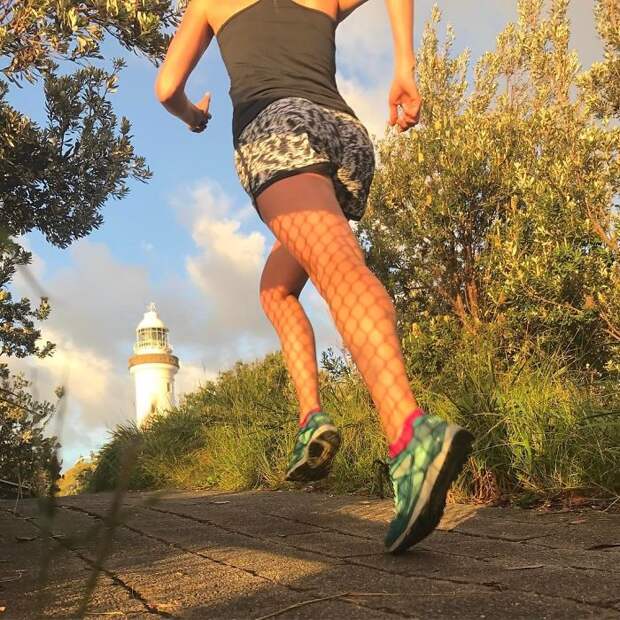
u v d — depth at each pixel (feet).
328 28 7.12
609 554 5.56
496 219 16.24
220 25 7.19
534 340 14.65
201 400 25.49
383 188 17.83
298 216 5.91
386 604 4.18
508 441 10.52
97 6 12.71
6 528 7.13
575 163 14.57
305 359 7.65
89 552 6.74
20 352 14.24
